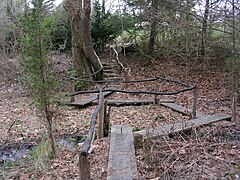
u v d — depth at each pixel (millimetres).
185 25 9367
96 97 8680
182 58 13000
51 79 4102
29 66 3912
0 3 11555
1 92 9430
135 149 4324
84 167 2492
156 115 6812
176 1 9273
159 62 13820
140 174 3455
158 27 12039
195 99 6152
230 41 9352
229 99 8750
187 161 3625
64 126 5918
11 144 5000
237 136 4934
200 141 4359
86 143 2688
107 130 5191
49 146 4391
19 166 4086
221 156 3877
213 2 7930
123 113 7125
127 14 13273
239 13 7406
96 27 14430
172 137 4773
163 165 3574
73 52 11242
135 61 14258
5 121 6344
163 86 10844
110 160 3672
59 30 13062
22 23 3943
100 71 11398
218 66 11805
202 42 10914
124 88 10547
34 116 6480
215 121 5828
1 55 10922
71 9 10906
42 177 3672
